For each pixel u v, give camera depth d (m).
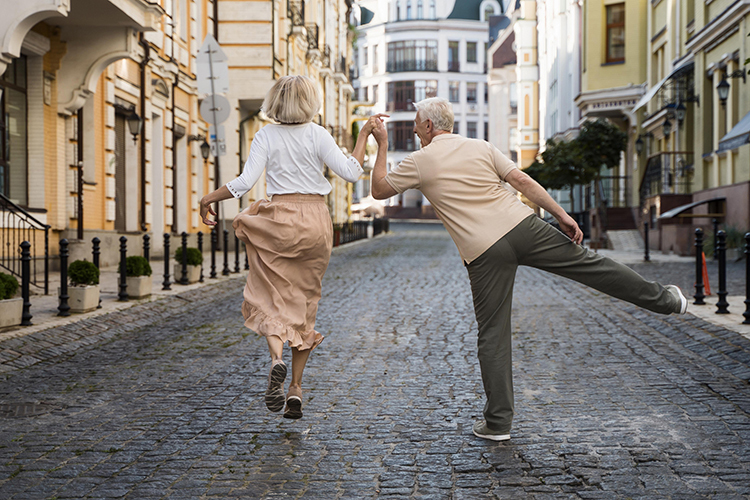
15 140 14.33
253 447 4.34
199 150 24.58
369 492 3.62
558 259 4.28
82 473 3.92
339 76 45.81
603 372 6.35
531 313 9.99
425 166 4.36
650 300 4.29
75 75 15.24
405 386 5.89
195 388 5.88
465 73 86.50
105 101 17.47
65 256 9.13
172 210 22.09
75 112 15.59
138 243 18.72
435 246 31.45
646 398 5.42
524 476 3.81
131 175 19.52
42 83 14.76
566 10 45.16
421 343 7.85
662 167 24.48
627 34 31.09
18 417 5.03
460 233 4.33
